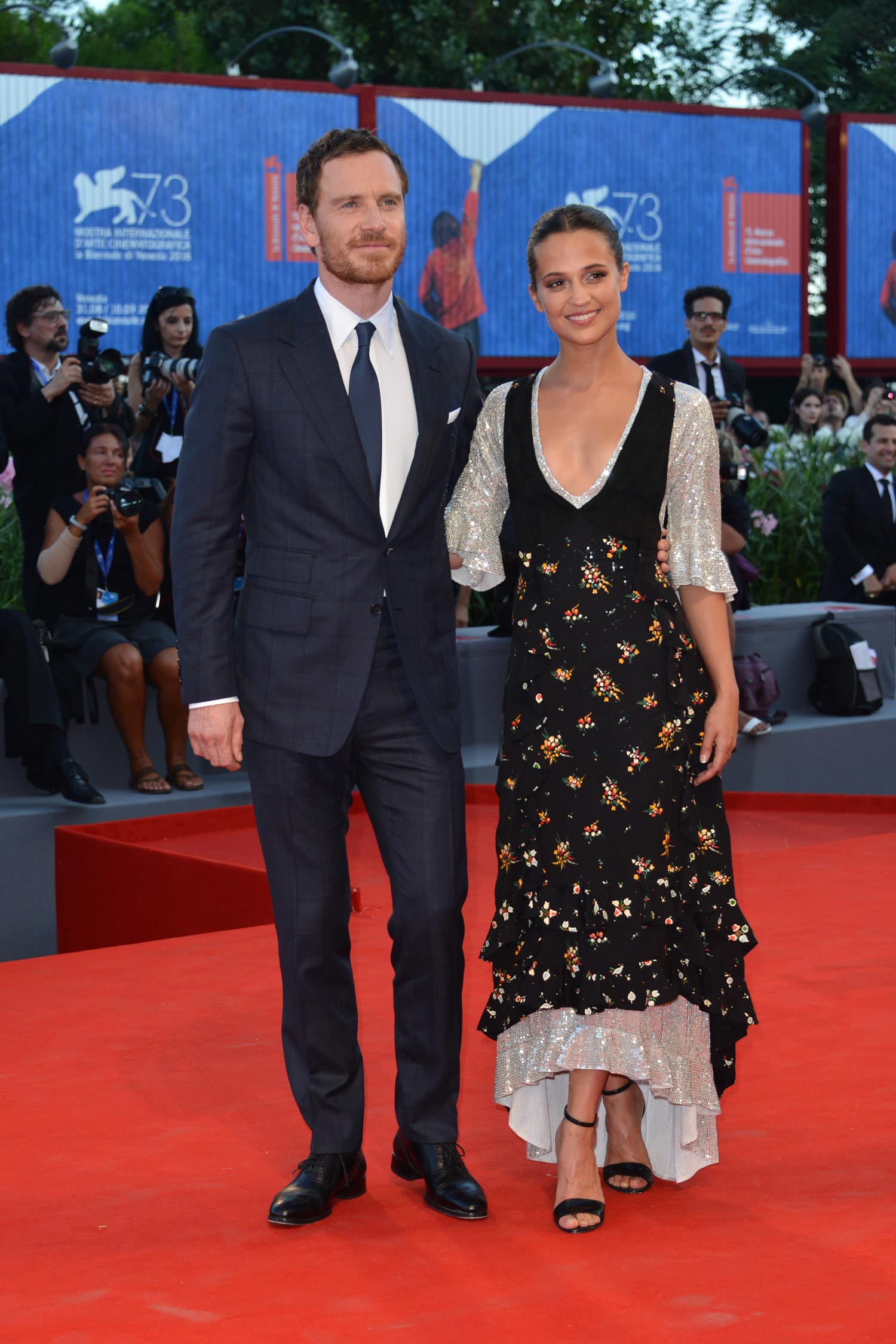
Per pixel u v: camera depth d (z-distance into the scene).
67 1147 2.98
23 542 6.90
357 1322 2.22
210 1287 2.35
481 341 15.03
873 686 8.44
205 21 21.95
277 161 13.93
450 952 2.66
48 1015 3.82
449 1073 2.70
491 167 14.91
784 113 16.14
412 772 2.64
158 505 6.81
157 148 13.45
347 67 14.00
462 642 7.57
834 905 4.70
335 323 2.61
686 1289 2.30
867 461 9.30
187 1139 3.02
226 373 2.58
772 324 16.39
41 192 13.08
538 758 2.62
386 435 2.62
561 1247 2.48
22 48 21.95
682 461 2.66
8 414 6.57
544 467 2.67
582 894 2.55
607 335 2.67
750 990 3.85
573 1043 2.54
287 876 2.65
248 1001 3.91
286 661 2.60
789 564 11.12
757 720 7.92
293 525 2.61
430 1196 2.66
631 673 2.60
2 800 6.36
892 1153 2.85
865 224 16.91
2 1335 2.21
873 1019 3.62
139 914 5.21
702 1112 2.66
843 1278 2.33
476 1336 2.16
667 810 2.59
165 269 13.57
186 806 6.42
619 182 15.48
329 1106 2.67
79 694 6.52
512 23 21.81
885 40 26.52
